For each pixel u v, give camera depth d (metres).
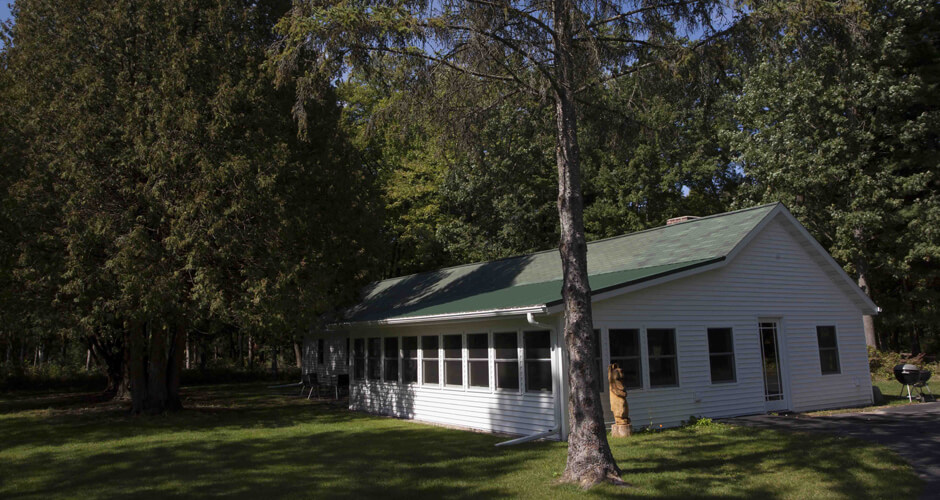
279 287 16.08
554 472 9.37
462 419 15.85
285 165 17.00
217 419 18.30
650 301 14.33
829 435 11.89
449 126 10.73
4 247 16.53
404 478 9.41
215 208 15.67
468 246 33.19
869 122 26.81
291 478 9.62
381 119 10.47
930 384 23.56
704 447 11.12
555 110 10.77
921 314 29.14
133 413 19.55
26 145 16.48
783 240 17.05
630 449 11.06
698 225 17.94
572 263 8.94
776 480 8.52
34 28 17.14
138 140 15.32
